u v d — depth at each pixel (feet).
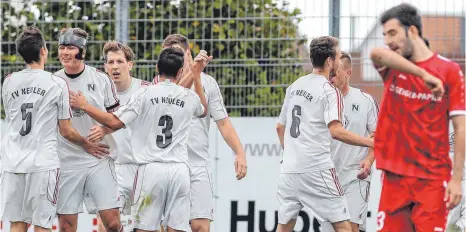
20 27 125.39
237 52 120.88
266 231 121.70
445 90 72.02
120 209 106.11
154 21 122.31
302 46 120.37
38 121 90.63
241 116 121.39
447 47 115.44
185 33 121.80
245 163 99.86
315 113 95.25
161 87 91.56
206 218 101.04
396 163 74.08
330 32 119.03
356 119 106.63
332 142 104.63
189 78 96.84
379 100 118.21
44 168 90.58
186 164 92.48
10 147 91.45
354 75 118.42
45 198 90.99
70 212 97.76
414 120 73.10
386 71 73.92
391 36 72.43
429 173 73.31
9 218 92.17
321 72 96.27
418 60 72.43
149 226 91.56
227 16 121.39
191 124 100.48
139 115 91.56
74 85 96.17
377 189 118.93
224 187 122.11
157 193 91.25
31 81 90.68
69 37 95.09
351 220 105.60
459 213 104.17
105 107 97.91
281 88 120.78
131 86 105.50
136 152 92.07
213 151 122.21
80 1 124.67
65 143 96.89
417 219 73.72
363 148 105.19
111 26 123.75
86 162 97.09
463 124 71.51
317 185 95.55
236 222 122.11
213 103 100.58
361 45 118.42
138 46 122.83
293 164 96.27
